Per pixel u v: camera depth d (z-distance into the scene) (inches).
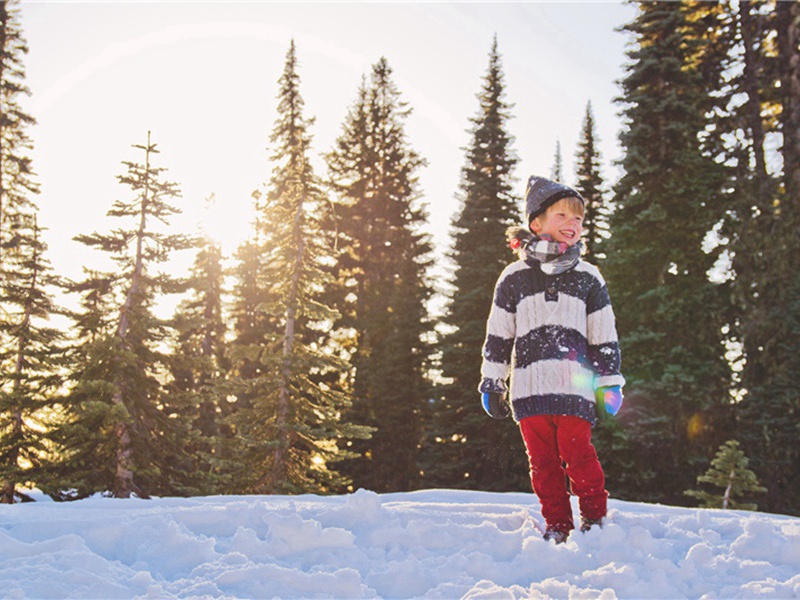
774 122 765.9
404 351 1099.3
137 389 641.0
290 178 790.5
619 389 124.8
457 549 106.7
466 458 934.4
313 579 88.7
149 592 80.8
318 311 748.0
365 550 104.7
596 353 125.4
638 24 781.3
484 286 971.9
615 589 90.5
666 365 673.6
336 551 102.6
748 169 727.1
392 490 1049.5
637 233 725.3
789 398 625.6
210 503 138.6
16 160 1066.1
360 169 1502.2
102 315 652.7
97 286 657.6
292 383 736.3
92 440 609.6
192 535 106.0
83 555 91.2
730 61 782.5
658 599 88.8
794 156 706.8
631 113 760.3
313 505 130.4
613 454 658.8
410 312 1123.3
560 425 121.7
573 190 131.6
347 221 1357.0
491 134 1094.4
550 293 125.8
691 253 711.1
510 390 127.6
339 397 741.3
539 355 123.7
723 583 93.7
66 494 616.7
